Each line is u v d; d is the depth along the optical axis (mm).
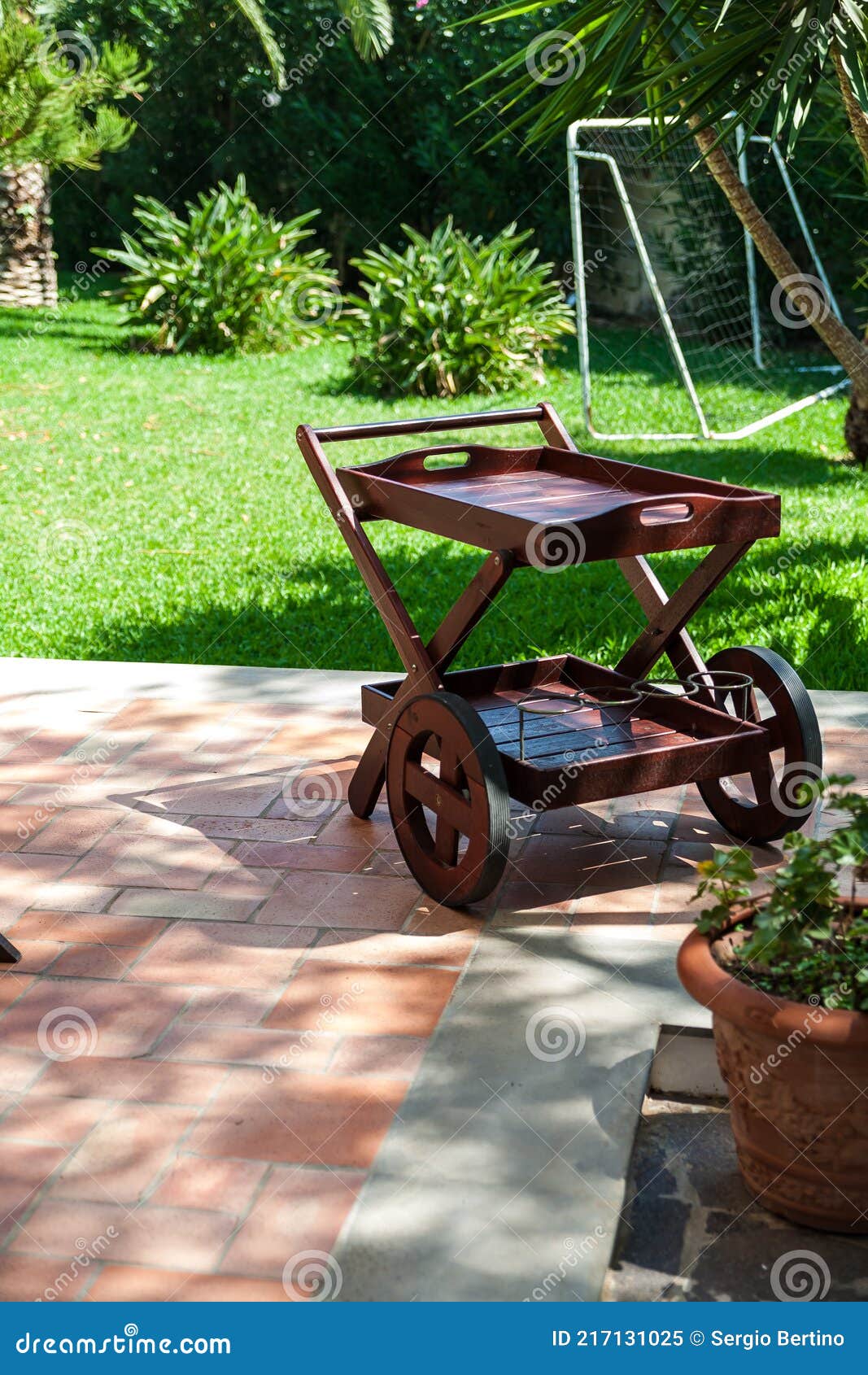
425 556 6977
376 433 3863
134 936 3363
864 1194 2371
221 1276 2266
